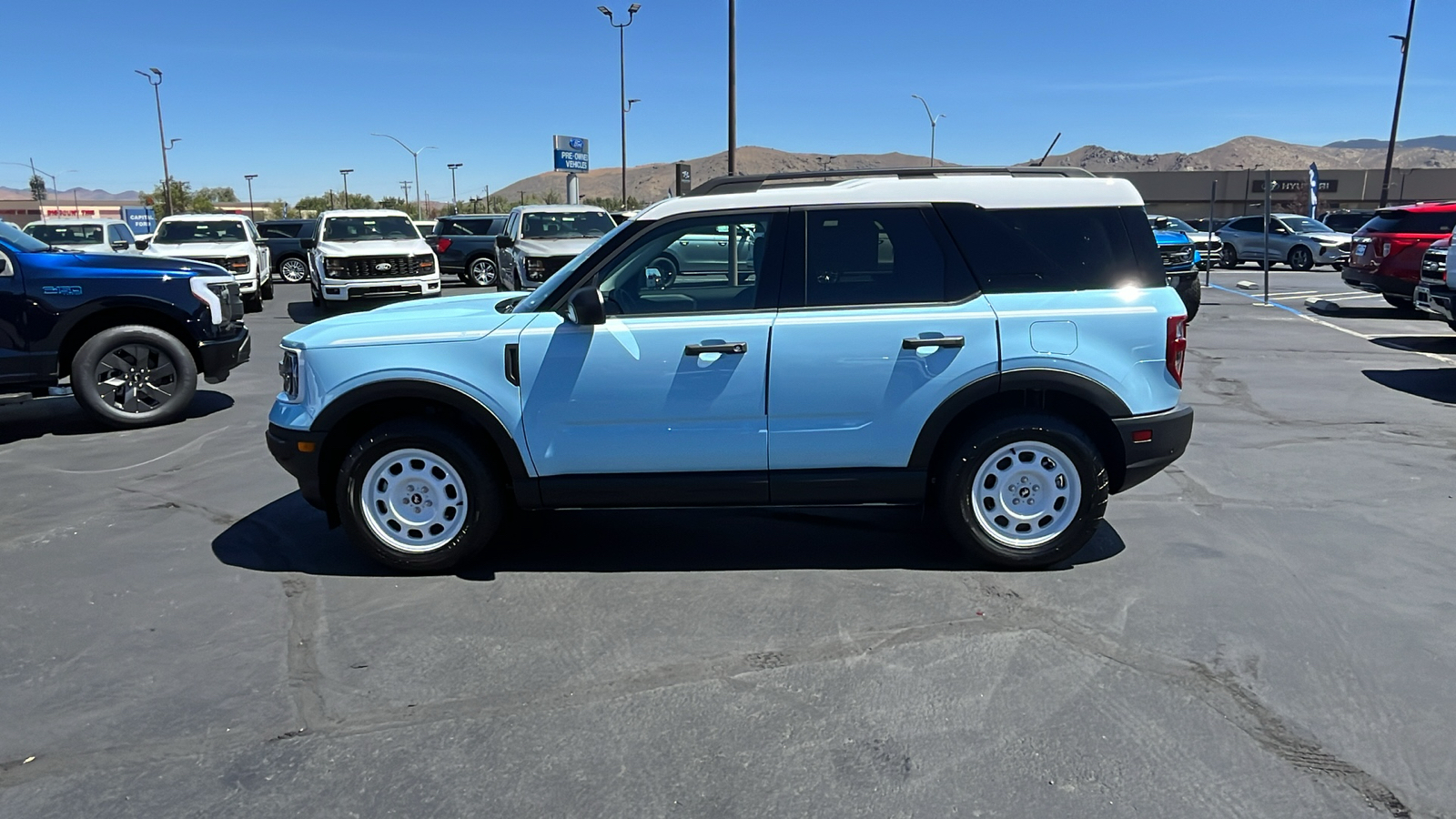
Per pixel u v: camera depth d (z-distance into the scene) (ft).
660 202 15.55
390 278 55.42
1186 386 31.50
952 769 10.11
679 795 9.73
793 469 15.15
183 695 11.87
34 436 26.32
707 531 17.70
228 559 16.58
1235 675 12.04
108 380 26.86
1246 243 93.04
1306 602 14.24
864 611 14.12
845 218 15.02
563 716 11.28
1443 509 18.69
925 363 14.71
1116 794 9.65
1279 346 40.16
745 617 13.96
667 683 12.02
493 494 15.44
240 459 23.54
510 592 15.01
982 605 14.26
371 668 12.52
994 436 14.97
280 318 57.26
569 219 54.75
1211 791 9.70
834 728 10.94
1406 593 14.56
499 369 14.90
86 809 9.64
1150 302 14.96
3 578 15.75
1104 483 15.23
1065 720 11.05
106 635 13.57
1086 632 13.34
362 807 9.62
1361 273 50.88
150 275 27.09
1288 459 22.43
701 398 14.83
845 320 14.69
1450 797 9.57
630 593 14.88
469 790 9.87
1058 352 14.69
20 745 10.82
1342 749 10.41
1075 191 15.19
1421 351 38.63
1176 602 14.32
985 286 14.93
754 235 15.07
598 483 15.14
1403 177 214.48
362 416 15.83
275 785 10.00
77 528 18.31
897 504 15.52
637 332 14.76
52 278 26.07
